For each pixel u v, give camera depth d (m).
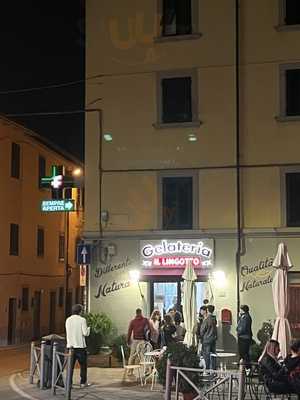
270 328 19.09
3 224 31.78
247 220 20.86
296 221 20.69
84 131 22.41
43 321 36.91
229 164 21.19
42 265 37.06
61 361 14.73
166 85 22.02
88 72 22.52
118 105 22.19
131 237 21.55
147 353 15.20
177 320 18.70
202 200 21.23
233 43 21.56
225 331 20.36
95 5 22.69
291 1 21.48
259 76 21.31
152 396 13.73
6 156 32.16
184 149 21.58
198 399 10.57
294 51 21.17
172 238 21.22
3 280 31.66
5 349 29.84
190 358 12.12
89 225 21.94
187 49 21.88
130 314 21.22
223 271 20.72
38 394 14.14
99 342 20.02
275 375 10.23
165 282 21.17
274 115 21.09
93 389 14.82
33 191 35.69
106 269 21.61
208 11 21.83
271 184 20.89
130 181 21.84
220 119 21.41
